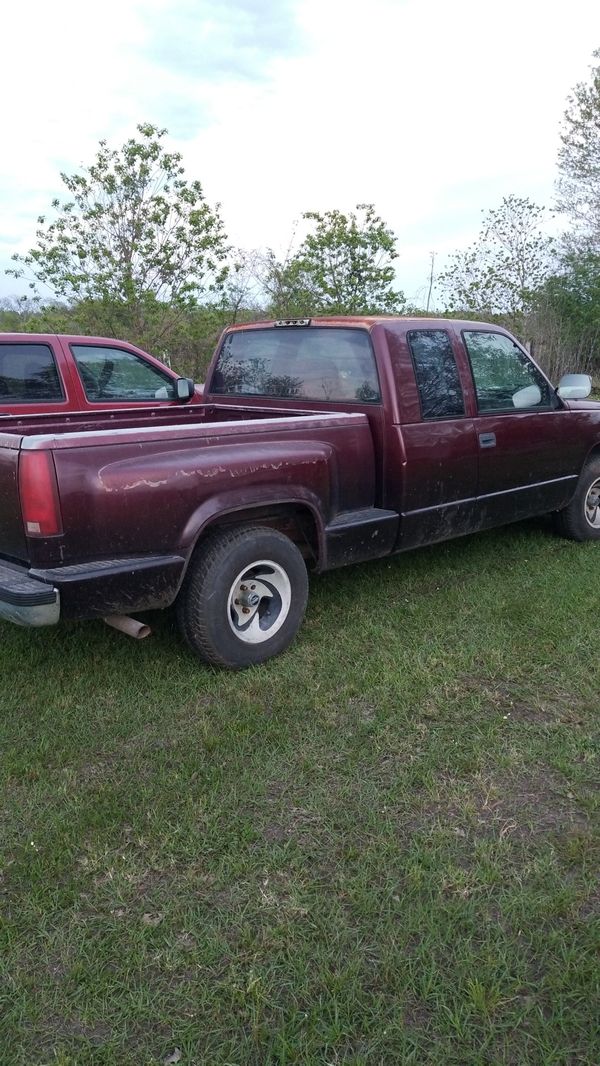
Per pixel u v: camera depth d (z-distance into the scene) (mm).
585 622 4551
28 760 3256
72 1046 2023
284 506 4207
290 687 3867
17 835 2816
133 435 3484
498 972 2223
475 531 5273
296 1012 2096
